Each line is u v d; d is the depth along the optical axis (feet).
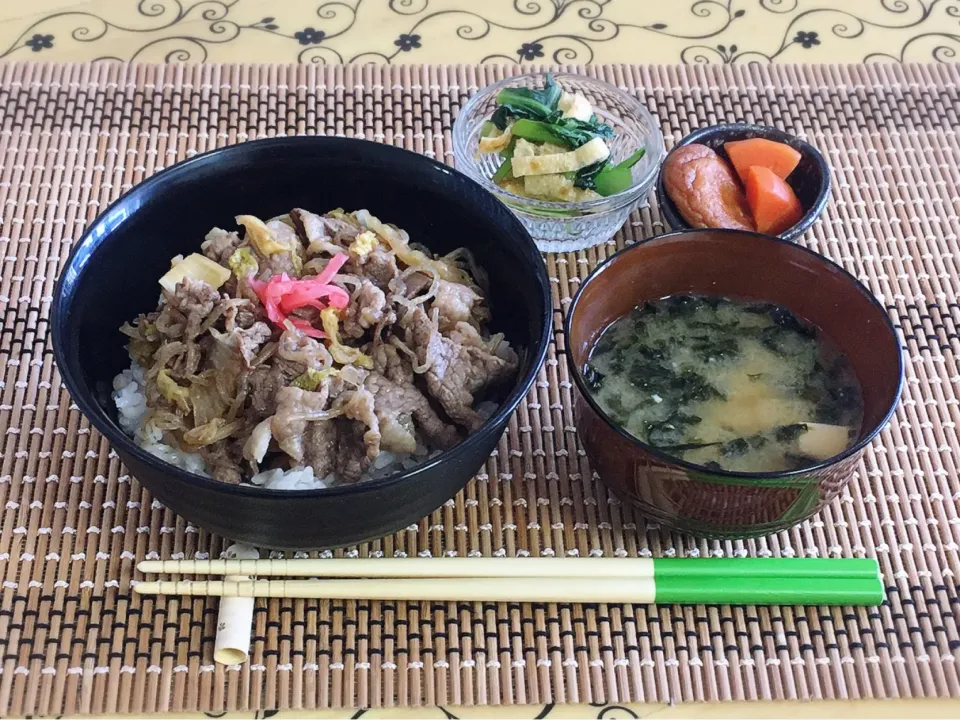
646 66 1.52
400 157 1.05
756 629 0.95
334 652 0.92
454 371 0.99
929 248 1.31
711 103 1.48
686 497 0.91
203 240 1.10
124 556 0.97
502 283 1.07
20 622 0.93
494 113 1.32
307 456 0.95
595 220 1.23
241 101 1.43
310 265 1.03
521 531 1.02
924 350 1.19
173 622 0.93
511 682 0.91
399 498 0.86
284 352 0.94
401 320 1.00
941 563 1.01
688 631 0.95
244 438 0.97
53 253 1.23
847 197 1.36
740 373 1.04
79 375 0.86
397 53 1.53
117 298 1.01
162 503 0.94
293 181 1.09
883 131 1.45
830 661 0.93
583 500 1.05
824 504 0.95
